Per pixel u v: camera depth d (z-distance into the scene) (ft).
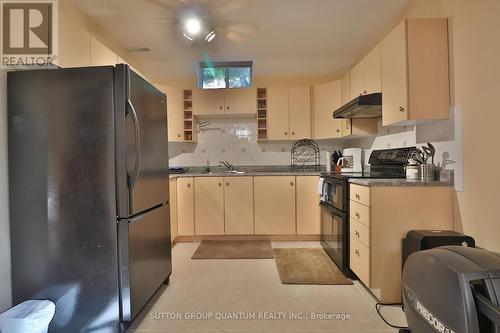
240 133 13.15
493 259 3.44
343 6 8.13
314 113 12.21
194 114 12.34
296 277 7.79
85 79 5.15
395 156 8.51
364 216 6.64
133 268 5.40
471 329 3.10
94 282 5.22
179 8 8.14
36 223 5.28
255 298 6.68
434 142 6.89
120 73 5.14
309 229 11.16
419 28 6.39
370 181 6.50
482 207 5.47
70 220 5.22
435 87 6.38
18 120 5.25
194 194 11.25
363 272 6.73
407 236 6.17
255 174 11.21
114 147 5.14
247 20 8.90
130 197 5.23
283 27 9.40
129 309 5.25
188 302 6.53
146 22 8.96
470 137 5.76
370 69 8.43
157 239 6.65
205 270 8.42
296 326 5.54
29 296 5.30
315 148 13.00
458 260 3.46
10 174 5.29
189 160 13.19
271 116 12.32
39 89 5.21
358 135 10.85
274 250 10.16
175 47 11.01
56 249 5.26
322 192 9.84
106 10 8.21
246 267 8.63
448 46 6.34
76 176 5.19
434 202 6.31
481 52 5.44
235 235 11.44
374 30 9.66
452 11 6.21
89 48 7.14
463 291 3.16
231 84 13.39
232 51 11.51
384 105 7.50
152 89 6.45
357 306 6.27
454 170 6.23
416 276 4.01
